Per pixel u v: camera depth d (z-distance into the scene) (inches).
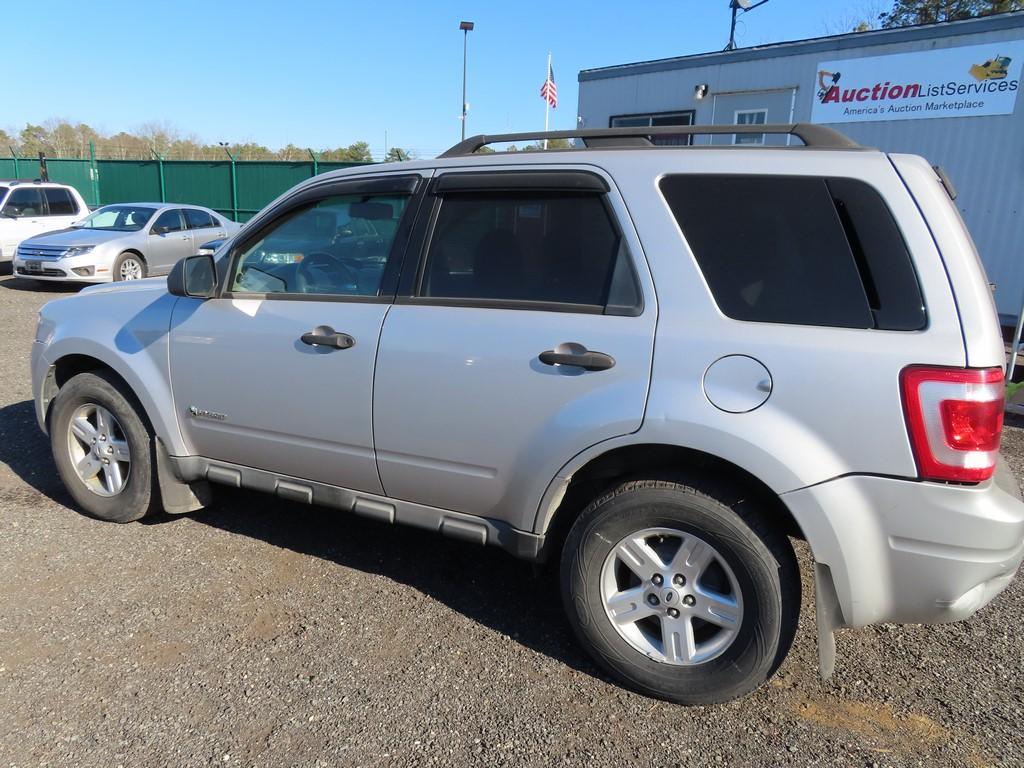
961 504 87.3
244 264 139.2
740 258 99.1
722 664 101.1
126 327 148.6
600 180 108.0
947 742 99.0
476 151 129.0
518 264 113.0
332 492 131.8
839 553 92.0
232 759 93.3
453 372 113.2
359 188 127.8
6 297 483.5
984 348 87.4
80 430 157.2
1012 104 349.7
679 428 97.2
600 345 103.1
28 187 597.3
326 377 125.0
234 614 125.7
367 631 122.0
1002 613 132.4
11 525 156.1
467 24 1048.2
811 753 96.6
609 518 104.4
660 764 94.2
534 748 96.4
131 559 143.6
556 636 122.4
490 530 117.4
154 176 880.3
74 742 95.4
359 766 92.7
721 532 98.0
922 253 90.1
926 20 958.4
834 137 102.7
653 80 474.6
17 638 117.1
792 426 92.8
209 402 139.6
